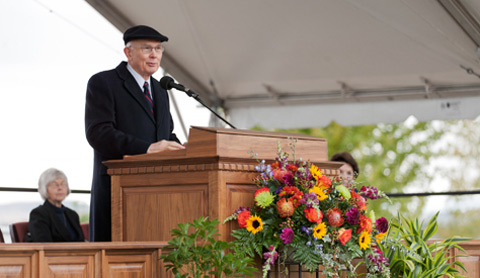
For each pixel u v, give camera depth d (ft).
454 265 17.63
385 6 29.37
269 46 33.68
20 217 42.78
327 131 88.17
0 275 11.63
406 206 84.99
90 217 16.74
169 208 13.74
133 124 16.87
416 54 33.12
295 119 37.47
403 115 36.27
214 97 37.22
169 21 31.35
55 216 23.04
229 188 13.35
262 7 30.89
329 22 31.68
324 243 13.58
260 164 13.51
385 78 35.42
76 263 12.33
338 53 33.91
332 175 15.03
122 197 14.32
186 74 35.60
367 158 87.45
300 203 13.35
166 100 17.72
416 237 16.43
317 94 37.04
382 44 32.76
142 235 14.02
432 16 29.07
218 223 12.46
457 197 85.40
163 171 13.80
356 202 13.96
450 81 34.99
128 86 16.96
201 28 32.12
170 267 12.71
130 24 31.09
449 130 87.15
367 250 14.26
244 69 35.37
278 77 35.99
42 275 11.93
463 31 29.43
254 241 13.26
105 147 16.10
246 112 37.83
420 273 15.55
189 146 13.67
